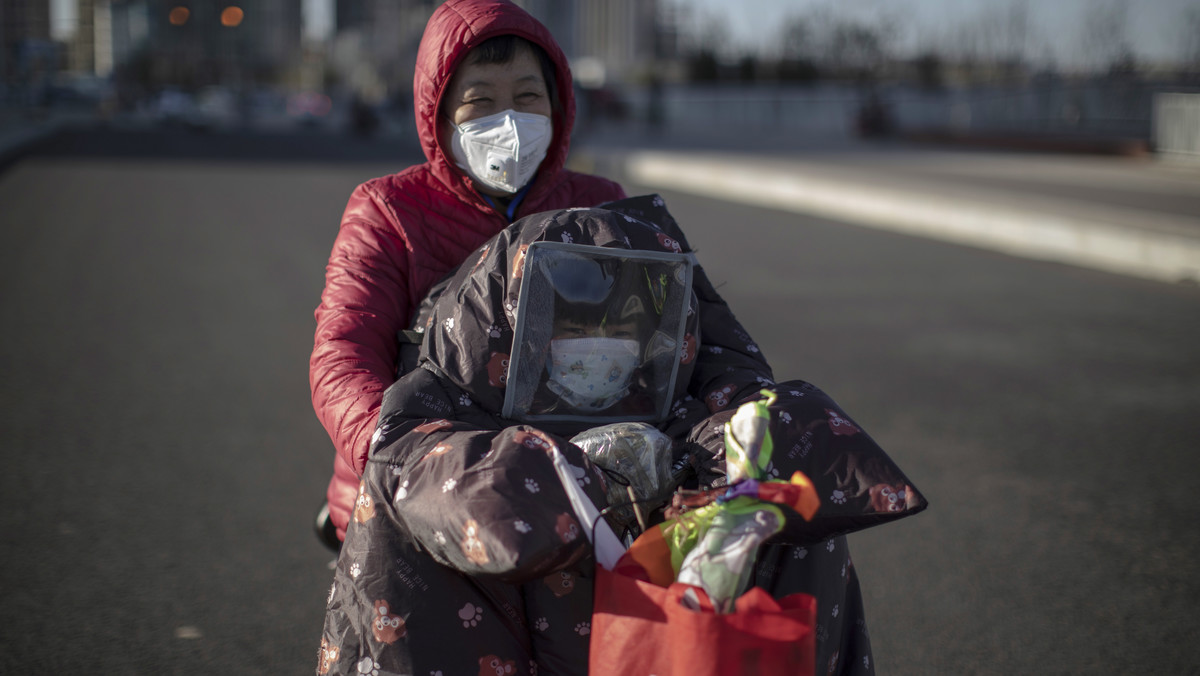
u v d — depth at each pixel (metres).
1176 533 3.82
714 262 9.79
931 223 12.89
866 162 21.25
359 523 1.73
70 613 3.10
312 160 23.19
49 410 5.04
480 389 1.81
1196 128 21.55
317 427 4.88
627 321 1.84
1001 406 5.37
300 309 7.47
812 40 47.69
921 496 1.71
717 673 1.44
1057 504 4.08
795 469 1.72
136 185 16.50
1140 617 3.18
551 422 1.83
